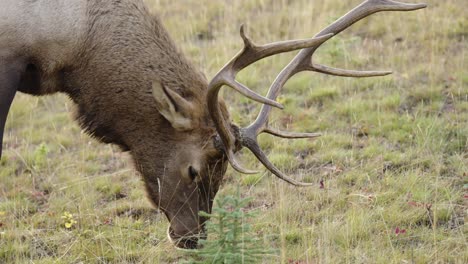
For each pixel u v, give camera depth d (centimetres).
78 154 1647
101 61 1250
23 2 1251
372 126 1636
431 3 2155
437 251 1185
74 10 1257
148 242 1296
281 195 1330
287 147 1580
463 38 1959
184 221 1224
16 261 1239
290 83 1850
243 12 2220
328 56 1922
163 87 1176
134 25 1251
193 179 1215
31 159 1616
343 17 1244
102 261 1245
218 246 1018
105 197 1480
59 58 1265
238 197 1034
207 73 1853
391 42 2002
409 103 1723
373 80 1814
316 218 1330
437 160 1467
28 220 1384
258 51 1134
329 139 1600
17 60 1255
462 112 1658
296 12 2125
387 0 1235
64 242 1312
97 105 1272
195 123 1197
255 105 1777
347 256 1178
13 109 1816
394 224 1289
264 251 1025
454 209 1324
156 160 1234
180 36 2105
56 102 1877
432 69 1819
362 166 1489
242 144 1195
